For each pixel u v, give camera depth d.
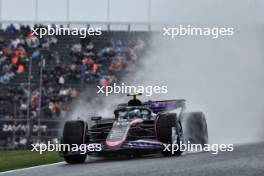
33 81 101.69
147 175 30.38
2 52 106.12
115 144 40.22
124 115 44.28
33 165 43.62
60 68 102.62
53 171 36.47
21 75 103.31
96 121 45.41
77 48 106.12
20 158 49.69
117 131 41.47
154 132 43.12
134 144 40.25
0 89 101.00
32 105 96.56
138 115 44.22
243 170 30.45
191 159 38.03
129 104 46.38
